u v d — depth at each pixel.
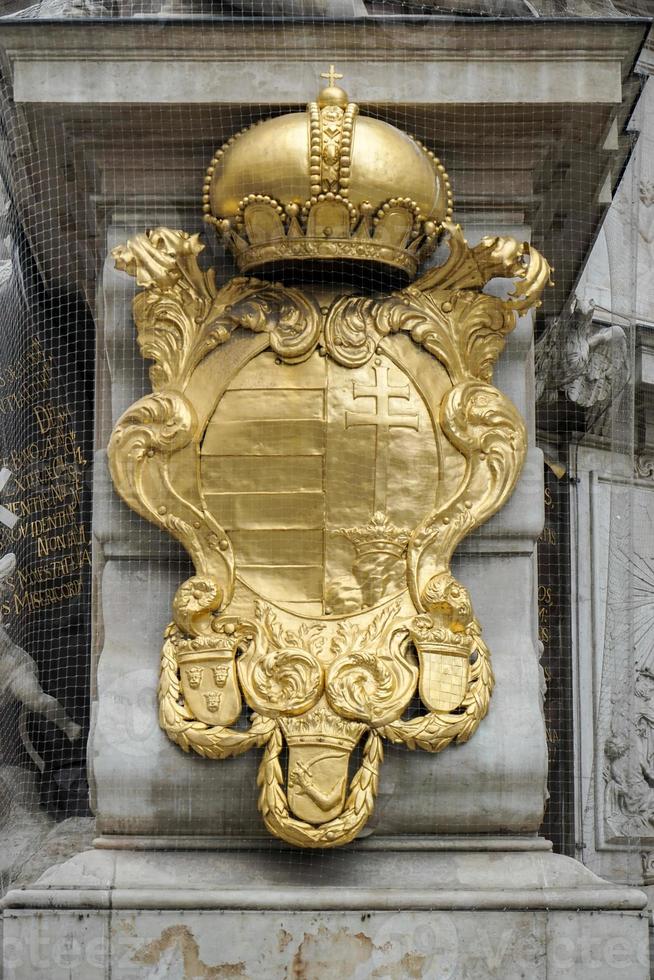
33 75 5.46
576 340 6.91
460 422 5.35
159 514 5.30
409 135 5.47
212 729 5.17
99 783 5.24
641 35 5.50
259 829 5.23
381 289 5.46
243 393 5.35
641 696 8.19
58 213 5.80
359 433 5.32
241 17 5.53
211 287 5.43
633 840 6.51
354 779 5.11
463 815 5.27
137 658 5.33
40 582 6.33
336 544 5.28
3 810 6.04
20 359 6.22
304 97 5.46
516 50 5.50
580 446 7.64
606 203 6.00
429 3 5.79
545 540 7.62
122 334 5.49
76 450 6.27
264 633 5.22
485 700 5.26
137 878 5.16
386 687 5.17
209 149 5.56
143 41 5.46
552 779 7.04
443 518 5.32
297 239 5.30
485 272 5.41
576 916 5.12
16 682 6.21
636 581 8.29
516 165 5.61
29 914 5.08
